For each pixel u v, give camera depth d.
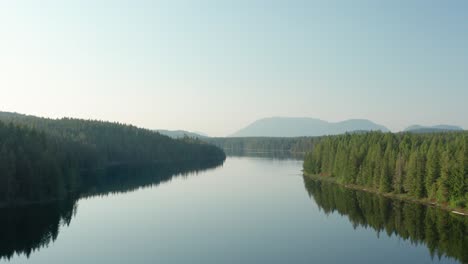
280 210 97.56
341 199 113.81
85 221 84.56
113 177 165.50
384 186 122.19
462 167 95.44
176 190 130.38
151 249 65.38
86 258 60.94
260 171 199.88
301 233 76.25
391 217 89.69
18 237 72.06
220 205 103.62
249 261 59.84
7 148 102.12
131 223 82.94
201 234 74.88
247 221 85.50
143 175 176.62
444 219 86.31
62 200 107.62
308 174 178.75
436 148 121.75
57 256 61.88
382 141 156.62
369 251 65.25
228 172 193.88
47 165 108.31
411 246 67.94
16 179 100.88
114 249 65.38
